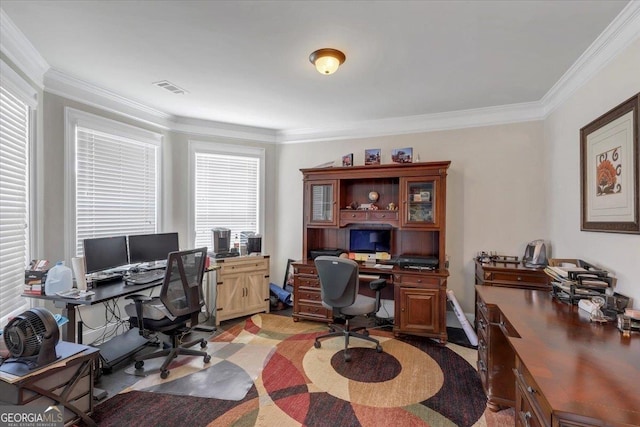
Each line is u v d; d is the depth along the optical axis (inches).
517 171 130.8
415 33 77.6
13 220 84.7
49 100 102.2
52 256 103.5
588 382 40.4
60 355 69.7
